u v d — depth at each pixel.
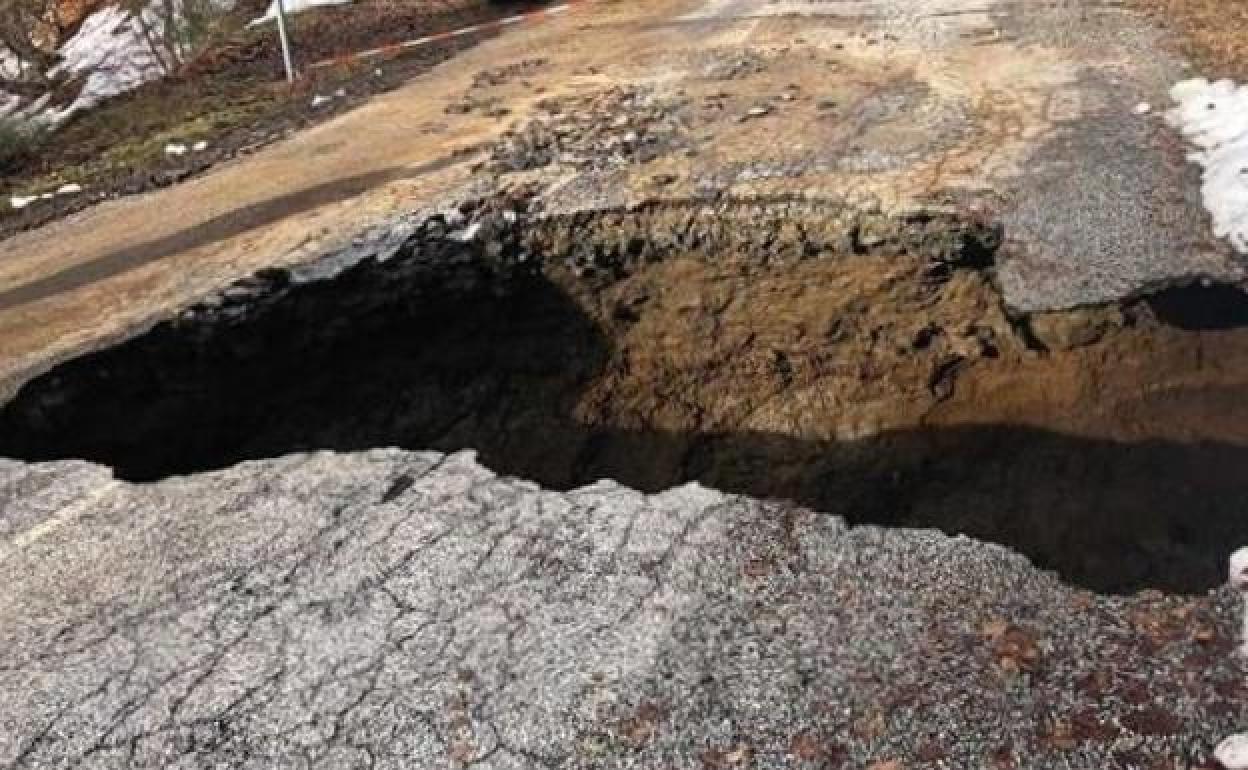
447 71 12.46
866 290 7.29
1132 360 6.36
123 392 6.95
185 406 7.09
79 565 4.59
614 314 7.83
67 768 3.58
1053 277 6.52
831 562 4.08
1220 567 5.22
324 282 7.48
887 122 8.85
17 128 12.32
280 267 7.52
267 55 15.16
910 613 3.82
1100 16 11.04
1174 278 6.31
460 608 4.04
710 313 7.64
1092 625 3.69
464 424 7.52
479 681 3.72
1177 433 6.07
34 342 7.02
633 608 3.96
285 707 3.71
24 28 19.22
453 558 4.30
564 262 7.91
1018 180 7.49
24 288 7.93
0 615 4.35
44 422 6.59
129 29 18.83
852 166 8.02
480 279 7.87
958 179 7.60
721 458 7.20
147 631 4.13
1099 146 7.87
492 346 7.80
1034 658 3.58
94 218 9.34
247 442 7.14
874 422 7.03
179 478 5.13
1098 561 5.56
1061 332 6.46
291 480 4.94
